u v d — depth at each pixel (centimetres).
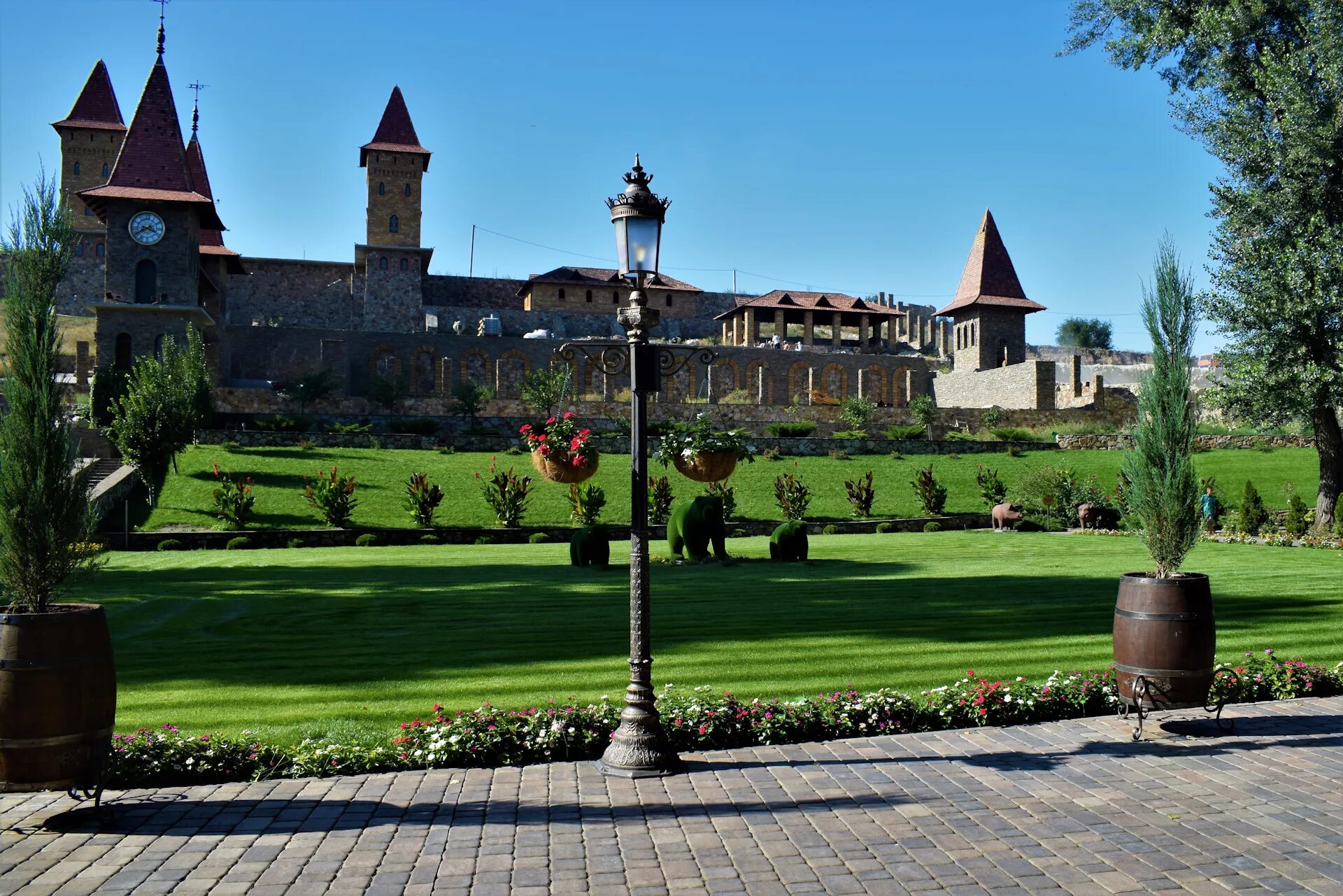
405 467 3347
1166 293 808
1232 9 2323
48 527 604
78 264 6153
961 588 1493
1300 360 2314
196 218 4259
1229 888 467
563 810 586
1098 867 493
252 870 496
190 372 3484
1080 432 4634
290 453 3422
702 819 568
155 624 1202
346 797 612
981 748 716
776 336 6581
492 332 6209
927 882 476
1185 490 772
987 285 6131
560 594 1456
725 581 1609
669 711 739
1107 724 782
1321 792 609
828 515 3122
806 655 988
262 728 739
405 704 808
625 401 4816
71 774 565
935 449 4131
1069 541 2498
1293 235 2322
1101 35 2673
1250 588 1461
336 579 1681
